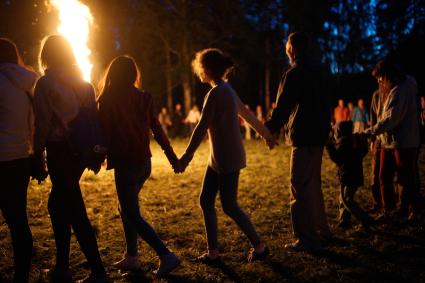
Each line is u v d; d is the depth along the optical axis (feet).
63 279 13.02
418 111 18.37
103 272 12.84
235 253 15.52
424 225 18.16
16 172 11.82
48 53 12.19
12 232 12.09
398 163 18.63
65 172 12.19
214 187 14.51
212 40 90.12
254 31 91.81
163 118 79.51
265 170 36.17
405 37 104.83
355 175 17.57
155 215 21.29
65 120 11.97
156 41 92.22
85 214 12.70
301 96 15.02
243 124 72.23
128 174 12.92
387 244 16.05
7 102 11.60
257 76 120.67
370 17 99.60
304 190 15.46
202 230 18.56
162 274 13.12
